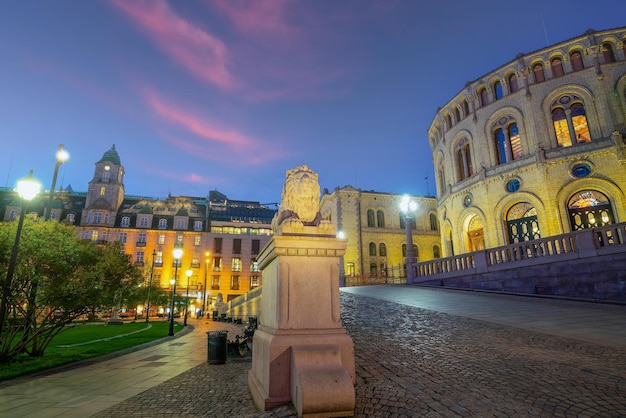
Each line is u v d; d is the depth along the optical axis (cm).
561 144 2677
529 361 641
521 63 2877
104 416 530
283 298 510
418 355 719
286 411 445
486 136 3044
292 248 525
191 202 7156
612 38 2628
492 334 888
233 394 611
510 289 1792
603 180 2392
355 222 4688
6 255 987
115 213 6150
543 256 1664
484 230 2925
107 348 1313
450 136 3453
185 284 6062
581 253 1510
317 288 529
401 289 2177
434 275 2291
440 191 3712
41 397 649
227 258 6400
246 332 1292
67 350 1261
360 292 2131
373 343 843
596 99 2556
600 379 529
